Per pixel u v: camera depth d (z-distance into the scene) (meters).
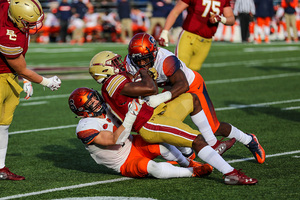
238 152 17.44
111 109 13.87
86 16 66.25
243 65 42.91
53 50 58.00
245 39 65.12
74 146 19.23
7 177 14.96
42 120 24.03
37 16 13.82
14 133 21.52
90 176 15.12
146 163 13.88
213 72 39.16
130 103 13.53
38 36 68.56
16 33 13.77
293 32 64.06
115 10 67.88
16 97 15.07
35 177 15.23
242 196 12.58
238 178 13.34
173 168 14.19
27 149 18.84
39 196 13.27
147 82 13.56
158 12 60.50
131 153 14.50
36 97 30.00
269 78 35.22
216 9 21.53
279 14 67.81
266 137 19.31
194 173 14.32
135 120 13.73
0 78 14.45
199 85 15.72
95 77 14.09
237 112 24.42
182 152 15.42
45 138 20.55
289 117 22.86
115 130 13.97
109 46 59.69
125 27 63.88
